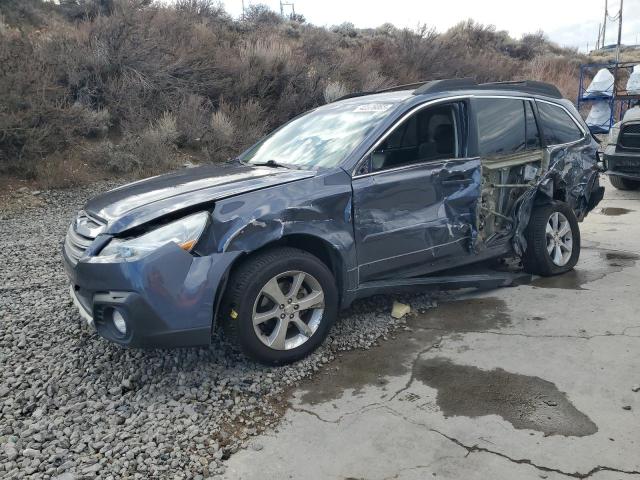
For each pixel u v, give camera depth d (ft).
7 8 58.23
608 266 18.21
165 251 10.39
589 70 85.97
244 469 8.91
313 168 13.00
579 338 12.92
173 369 11.93
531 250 16.70
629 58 110.22
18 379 11.65
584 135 18.61
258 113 44.24
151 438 9.64
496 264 18.37
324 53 57.82
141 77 41.50
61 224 25.58
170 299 10.34
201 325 10.62
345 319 14.40
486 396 10.66
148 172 34.83
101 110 39.88
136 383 11.46
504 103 16.12
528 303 15.20
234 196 11.29
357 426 9.91
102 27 43.68
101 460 9.07
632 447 8.97
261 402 10.77
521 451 9.02
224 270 10.75
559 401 10.37
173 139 38.63
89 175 33.27
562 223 17.37
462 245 14.74
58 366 12.14
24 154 32.07
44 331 13.88
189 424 10.05
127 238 10.80
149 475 8.76
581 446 9.05
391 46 65.26
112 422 10.11
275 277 11.41
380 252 13.14
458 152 14.69
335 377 11.68
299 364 12.09
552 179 16.89
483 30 95.40
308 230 11.77
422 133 14.24
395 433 9.66
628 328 13.30
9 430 9.92
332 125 14.82
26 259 20.16
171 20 49.88
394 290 13.71
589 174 18.39
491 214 15.60
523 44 99.60
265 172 12.95
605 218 25.72
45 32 46.01
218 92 45.91
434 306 15.24
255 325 11.35
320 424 10.03
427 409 10.33
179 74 44.75
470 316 14.49
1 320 14.56
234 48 51.37
